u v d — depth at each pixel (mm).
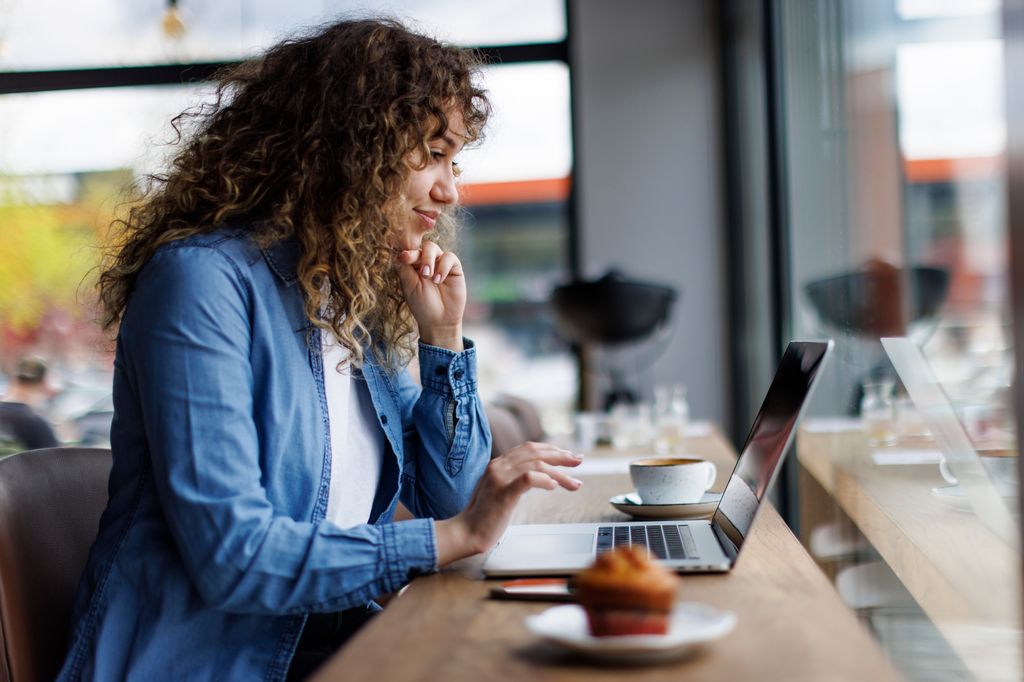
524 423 2924
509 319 4855
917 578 1353
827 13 2166
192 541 1108
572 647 733
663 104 4434
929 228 1378
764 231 3395
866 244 1788
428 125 1378
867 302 1769
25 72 4445
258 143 1354
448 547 1115
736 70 3990
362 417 1418
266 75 1403
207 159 1380
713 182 4410
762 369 3537
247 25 4371
